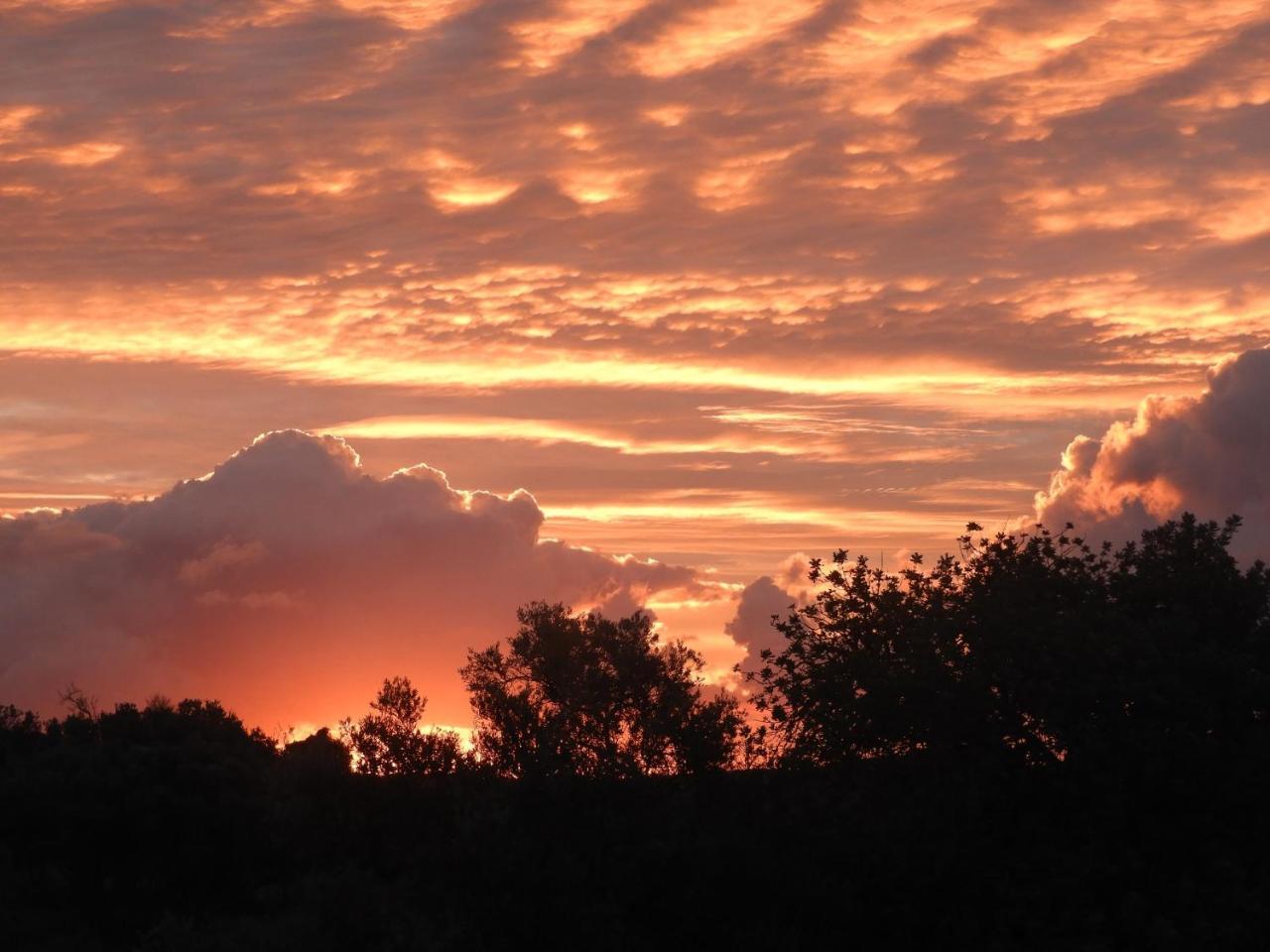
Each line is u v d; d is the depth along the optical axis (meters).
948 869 21.78
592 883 22.36
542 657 26.12
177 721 39.41
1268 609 23.69
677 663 26.27
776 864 22.36
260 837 32.16
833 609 25.41
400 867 26.27
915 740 23.64
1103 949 19.53
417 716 27.50
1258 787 21.39
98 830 32.38
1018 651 22.47
